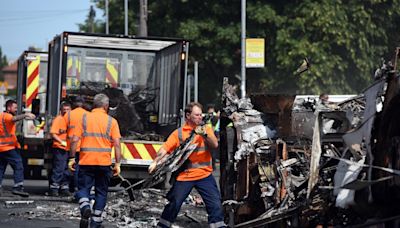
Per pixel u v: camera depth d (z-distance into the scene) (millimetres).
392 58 17031
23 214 29859
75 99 37844
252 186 22766
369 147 17094
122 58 42062
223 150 26562
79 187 25453
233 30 82750
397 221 16734
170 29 86688
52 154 39500
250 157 23062
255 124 24562
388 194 16750
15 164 36656
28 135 49594
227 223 24516
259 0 81625
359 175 17594
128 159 37969
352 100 22891
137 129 40500
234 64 85312
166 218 22500
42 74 53312
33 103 43125
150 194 35531
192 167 22359
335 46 77062
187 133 22547
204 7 84938
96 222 25359
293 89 78062
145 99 42156
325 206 18828
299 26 76938
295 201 20531
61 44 39031
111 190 40750
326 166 19891
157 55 42562
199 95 87875
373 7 76000
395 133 16531
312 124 24156
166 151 22547
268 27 81125
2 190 39969
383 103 16750
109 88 40406
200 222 27984
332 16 75625
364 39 75438
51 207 32094
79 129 28250
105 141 25516
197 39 84125
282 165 21719
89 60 41531
